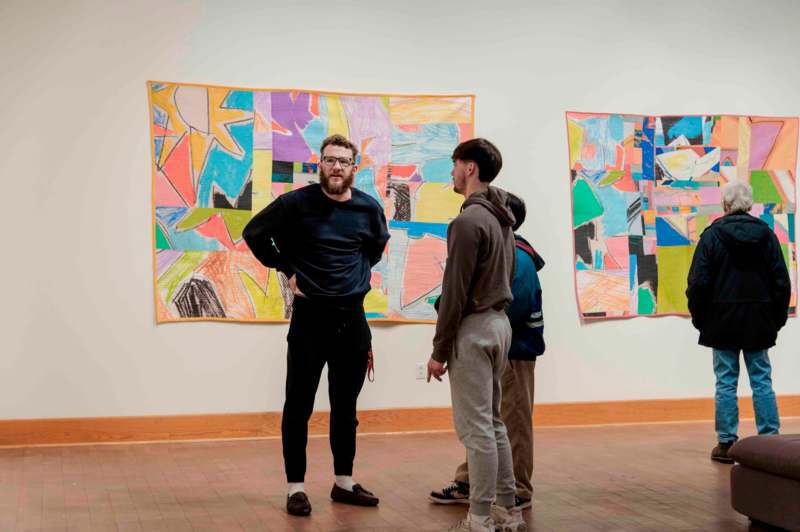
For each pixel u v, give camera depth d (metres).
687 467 4.66
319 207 3.79
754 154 6.46
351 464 3.90
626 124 6.25
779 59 6.54
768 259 4.81
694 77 6.39
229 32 5.61
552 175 6.12
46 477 4.35
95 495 3.96
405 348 5.80
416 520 3.56
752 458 3.45
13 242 5.26
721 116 6.41
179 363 5.46
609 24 6.25
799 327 6.47
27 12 5.31
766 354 4.88
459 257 3.03
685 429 5.93
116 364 5.37
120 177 5.42
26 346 5.26
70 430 5.28
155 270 5.45
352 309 3.81
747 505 3.51
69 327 5.32
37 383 5.26
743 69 6.47
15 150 5.28
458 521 3.54
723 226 4.84
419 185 5.85
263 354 5.59
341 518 3.59
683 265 6.31
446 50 5.95
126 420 5.36
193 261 5.50
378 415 5.74
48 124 5.33
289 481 3.74
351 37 5.80
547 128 6.12
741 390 6.40
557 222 6.11
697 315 4.92
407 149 5.85
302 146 5.69
